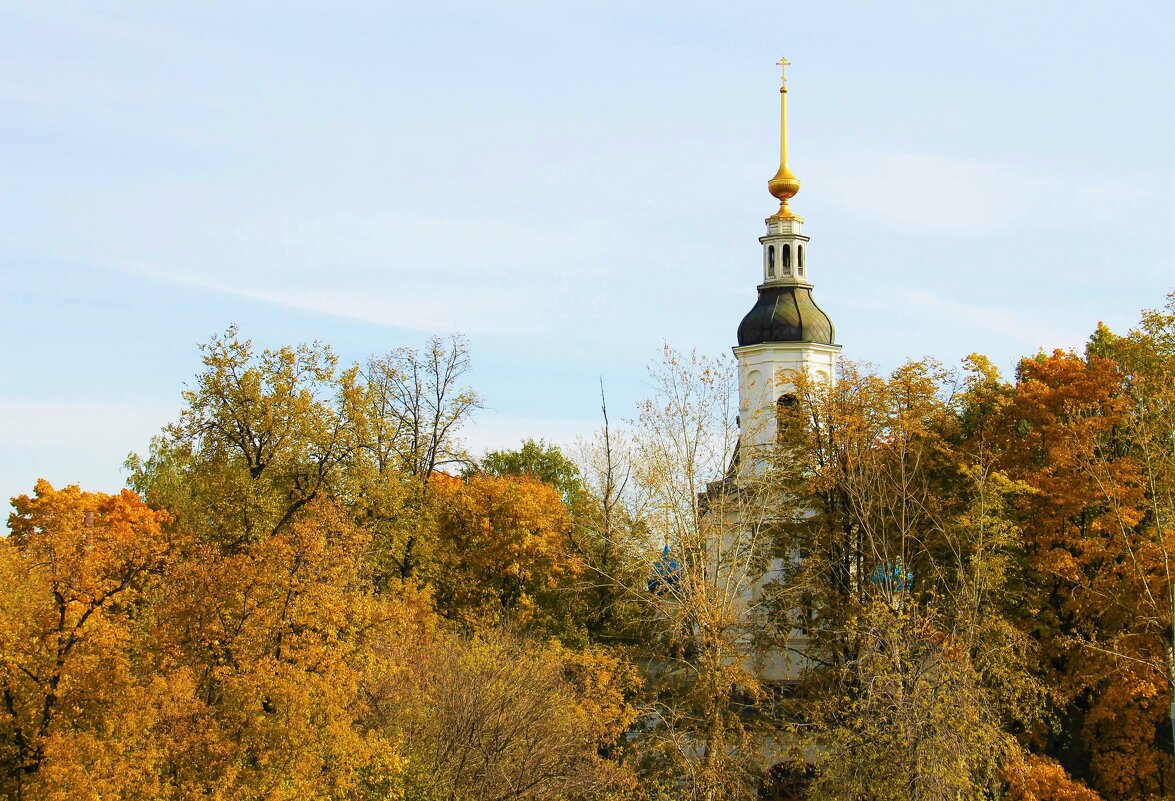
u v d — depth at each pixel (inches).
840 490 2388.0
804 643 2792.8
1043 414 2379.4
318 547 1851.6
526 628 2655.0
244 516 2283.5
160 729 1637.6
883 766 1657.2
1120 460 2251.5
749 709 2498.8
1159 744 2251.5
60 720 1611.7
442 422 2918.3
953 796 1644.9
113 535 1835.6
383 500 2529.5
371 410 2573.8
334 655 1784.0
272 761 1662.2
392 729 1915.6
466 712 1939.0
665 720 2150.6
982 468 2126.0
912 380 2456.9
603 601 2711.6
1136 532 2234.3
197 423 2375.7
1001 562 2079.2
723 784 2047.2
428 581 2768.2
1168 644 2043.6
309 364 2472.9
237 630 1764.3
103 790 1531.7
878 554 2233.0
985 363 2615.7
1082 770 2245.3
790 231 3299.7
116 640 1690.5
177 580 1793.8
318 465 2472.9
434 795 1829.5
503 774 1867.6
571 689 2193.7
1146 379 2341.3
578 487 3457.2
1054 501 2237.9
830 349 3253.0
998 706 1973.4
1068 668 2215.8
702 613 2183.8
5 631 1627.7
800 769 1883.6
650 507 2372.0
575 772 1959.9
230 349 2406.5
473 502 2837.1
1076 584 2236.7
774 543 2482.8
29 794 1517.0
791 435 2529.5
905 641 1829.5
